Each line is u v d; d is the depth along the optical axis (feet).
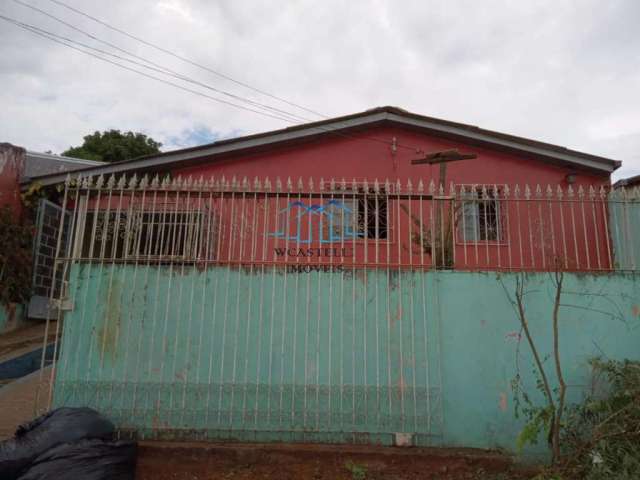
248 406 14.64
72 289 15.10
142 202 15.67
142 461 13.79
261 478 13.56
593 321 15.17
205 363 14.87
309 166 32.45
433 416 14.53
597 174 32.04
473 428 14.49
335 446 14.19
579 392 14.67
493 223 19.81
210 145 31.19
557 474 12.52
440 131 31.96
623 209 16.76
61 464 11.37
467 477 13.64
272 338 15.01
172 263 15.38
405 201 19.03
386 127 32.78
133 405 14.62
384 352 14.90
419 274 15.34
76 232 15.38
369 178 32.19
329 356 14.89
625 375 13.92
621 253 16.61
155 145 82.74
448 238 16.10
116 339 14.94
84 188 15.60
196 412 14.61
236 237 15.76
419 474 13.70
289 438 14.51
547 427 13.24
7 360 23.29
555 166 32.04
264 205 15.84
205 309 15.17
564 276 15.43
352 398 14.65
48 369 22.30
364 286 15.28
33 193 32.40
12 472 11.53
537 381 14.74
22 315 30.94
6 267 29.45
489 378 14.78
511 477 13.65
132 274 15.31
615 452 12.57
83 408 13.58
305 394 14.69
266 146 31.96
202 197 15.84
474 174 31.96
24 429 12.86
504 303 15.20
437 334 14.99
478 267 15.52
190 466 13.80
